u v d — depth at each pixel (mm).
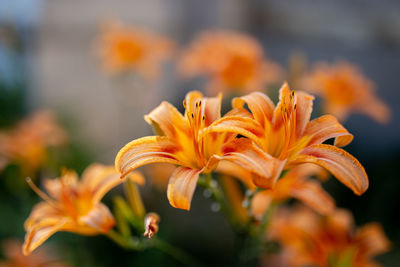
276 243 699
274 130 500
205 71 758
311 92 719
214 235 851
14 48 953
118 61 812
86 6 959
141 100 893
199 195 886
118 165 466
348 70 725
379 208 854
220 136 512
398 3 1158
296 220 629
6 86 971
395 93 1092
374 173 914
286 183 584
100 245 779
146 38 811
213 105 504
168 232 739
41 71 977
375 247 616
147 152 477
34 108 974
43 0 955
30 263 709
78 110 951
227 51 725
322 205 572
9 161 736
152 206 845
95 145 920
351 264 614
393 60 1109
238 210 570
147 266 702
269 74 753
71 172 588
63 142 782
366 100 724
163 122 504
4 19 941
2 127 911
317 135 492
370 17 1138
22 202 767
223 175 575
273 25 1130
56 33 965
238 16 1076
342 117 716
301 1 1156
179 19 1007
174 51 896
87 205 569
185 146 515
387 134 1043
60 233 753
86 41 962
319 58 1125
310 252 623
